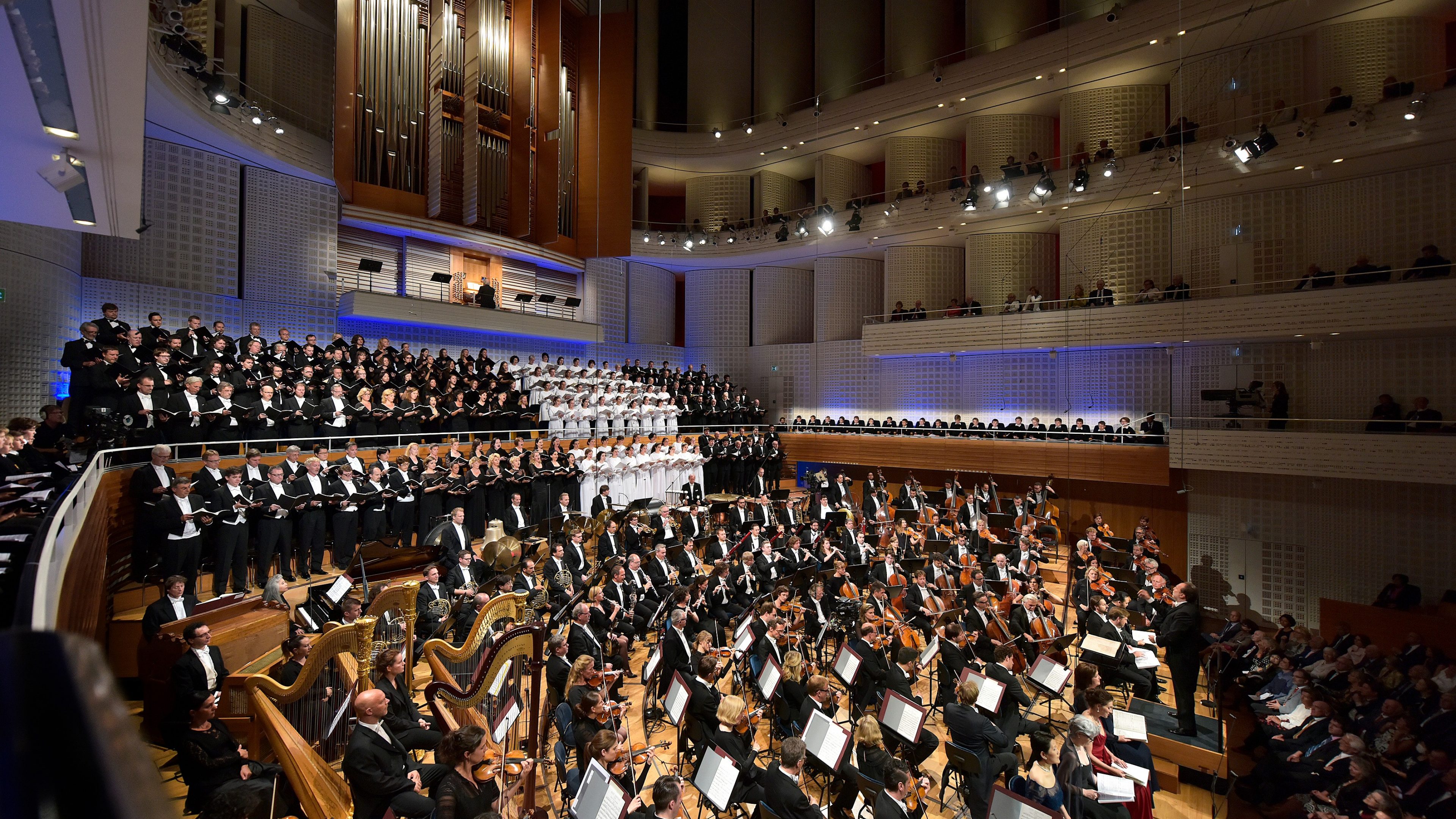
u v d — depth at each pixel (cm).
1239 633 1390
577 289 2766
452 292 2339
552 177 2398
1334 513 1875
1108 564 1639
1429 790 855
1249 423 2000
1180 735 990
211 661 737
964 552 1529
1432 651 1335
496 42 2277
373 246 2167
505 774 642
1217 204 2116
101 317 1559
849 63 2942
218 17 1889
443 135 2167
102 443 943
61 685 48
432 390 1573
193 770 629
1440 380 1777
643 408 2084
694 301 3172
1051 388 2408
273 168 1861
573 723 744
